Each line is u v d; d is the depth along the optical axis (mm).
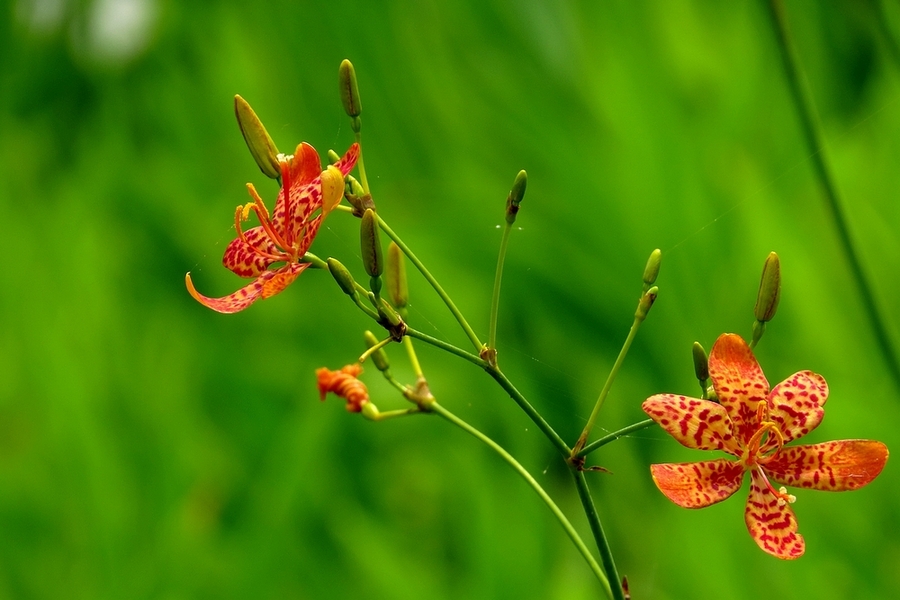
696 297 1032
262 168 895
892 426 979
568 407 1045
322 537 1010
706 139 1057
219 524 1041
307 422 995
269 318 1098
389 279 905
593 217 1050
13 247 1071
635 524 1019
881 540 968
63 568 993
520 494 997
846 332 1006
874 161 1043
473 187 1077
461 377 1056
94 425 1004
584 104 1084
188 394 1054
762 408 858
